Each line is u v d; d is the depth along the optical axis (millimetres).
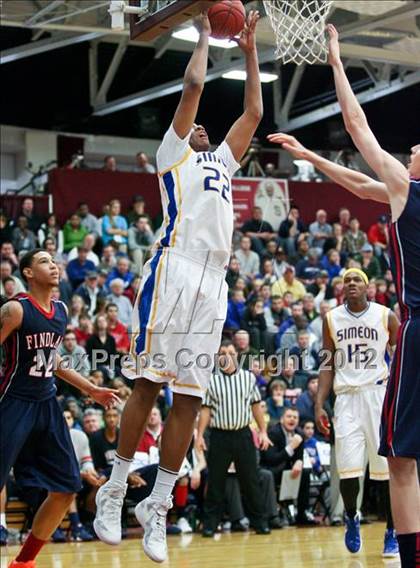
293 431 12773
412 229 5613
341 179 6227
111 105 23484
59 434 7051
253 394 11961
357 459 9258
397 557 9102
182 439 5926
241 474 11805
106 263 17188
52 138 24703
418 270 5609
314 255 18797
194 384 5922
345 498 9266
